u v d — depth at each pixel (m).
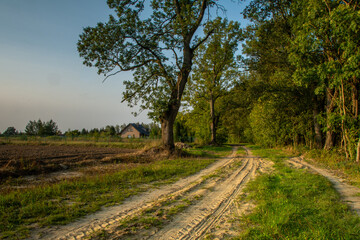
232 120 54.44
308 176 8.18
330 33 11.34
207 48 33.06
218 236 3.67
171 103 17.69
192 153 19.25
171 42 17.42
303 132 21.20
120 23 16.17
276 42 19.02
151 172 9.96
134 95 18.44
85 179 8.16
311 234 3.44
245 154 20.80
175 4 17.44
